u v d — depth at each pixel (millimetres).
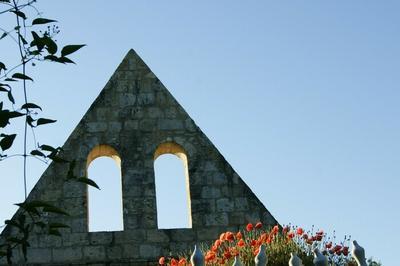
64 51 5270
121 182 14906
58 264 13930
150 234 14430
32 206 5211
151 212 14656
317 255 6738
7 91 5211
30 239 14000
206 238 14469
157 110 15781
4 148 5211
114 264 14078
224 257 11695
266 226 14609
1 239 13703
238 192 14953
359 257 6531
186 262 12641
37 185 14617
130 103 15797
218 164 15227
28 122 5305
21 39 5234
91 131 15359
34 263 13836
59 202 14500
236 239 13633
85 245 14180
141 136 15453
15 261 13742
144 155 15242
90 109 15609
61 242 14125
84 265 14008
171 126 15617
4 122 5113
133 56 16453
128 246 14273
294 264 7473
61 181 14703
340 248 11469
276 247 11648
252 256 11500
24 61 5250
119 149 15250
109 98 15805
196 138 15508
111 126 15484
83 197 14609
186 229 14523
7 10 5230
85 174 14883
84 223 14375
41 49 5242
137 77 16141
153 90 16016
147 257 14203
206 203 14789
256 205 14844
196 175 15070
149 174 15047
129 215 14586
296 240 11820
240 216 14727
